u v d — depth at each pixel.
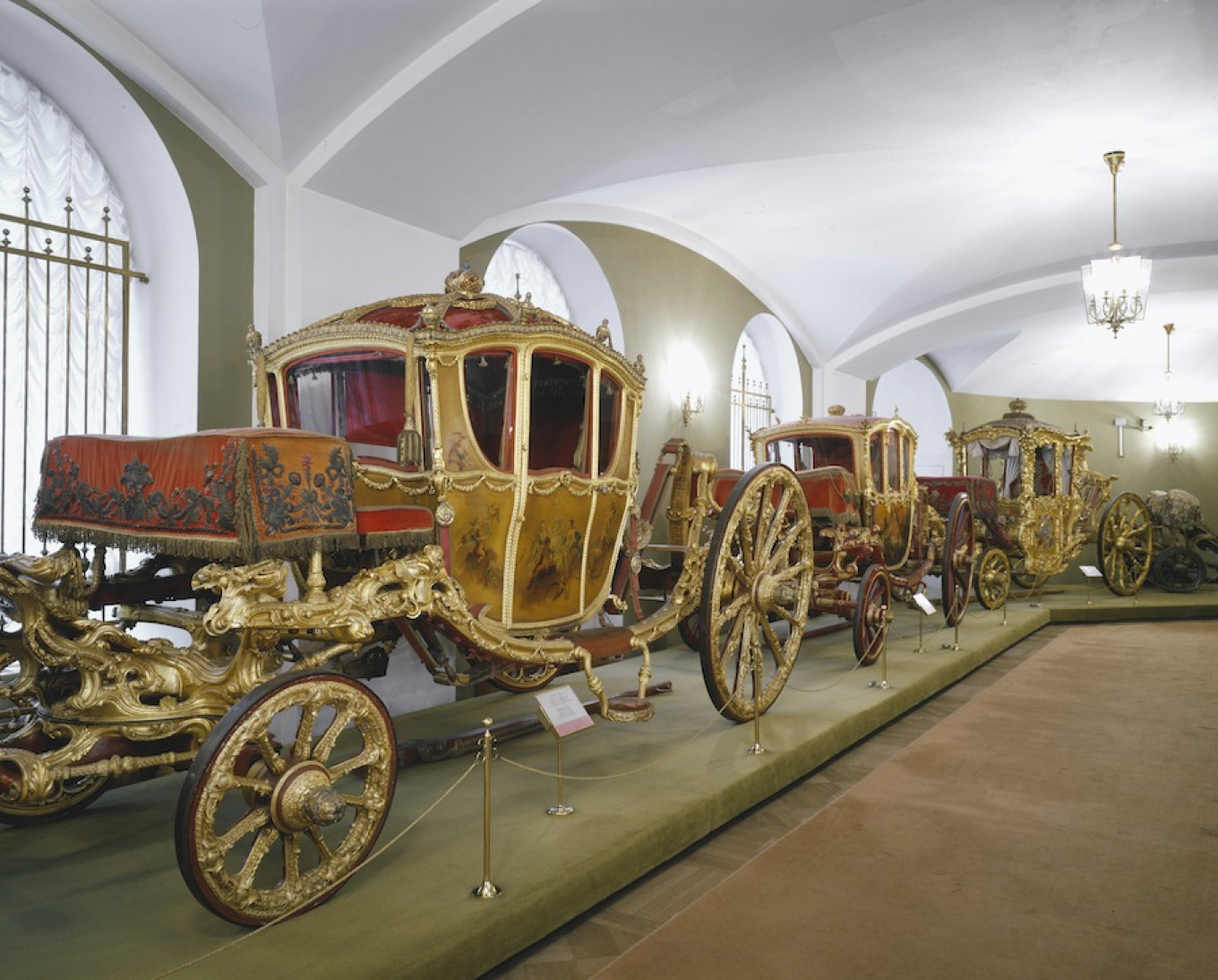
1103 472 13.21
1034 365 12.41
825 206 6.94
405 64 3.93
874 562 6.09
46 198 3.94
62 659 2.52
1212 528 13.15
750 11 3.97
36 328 3.88
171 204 4.09
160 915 2.28
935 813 3.46
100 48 3.68
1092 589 11.01
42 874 2.54
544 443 3.61
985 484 8.45
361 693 2.39
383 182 4.41
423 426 3.05
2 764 2.36
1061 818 3.42
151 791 3.30
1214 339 11.77
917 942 2.47
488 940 2.22
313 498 2.50
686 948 2.43
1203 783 3.85
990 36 4.70
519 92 4.18
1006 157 6.37
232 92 3.93
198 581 2.35
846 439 6.45
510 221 5.59
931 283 8.39
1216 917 2.62
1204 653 7.06
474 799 3.12
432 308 3.05
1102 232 7.89
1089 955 2.40
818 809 3.57
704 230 7.24
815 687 5.00
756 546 4.16
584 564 3.56
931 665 5.67
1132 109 5.65
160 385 4.17
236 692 2.54
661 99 4.56
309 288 4.29
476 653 3.12
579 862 2.58
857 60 4.81
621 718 3.84
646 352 6.81
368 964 2.00
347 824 2.83
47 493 2.79
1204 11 4.55
